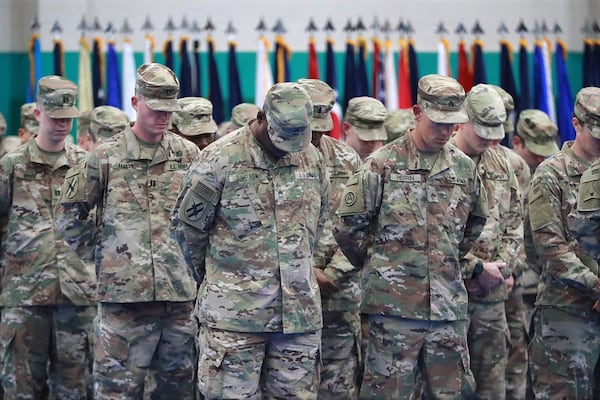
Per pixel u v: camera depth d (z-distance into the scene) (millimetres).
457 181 9273
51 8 17984
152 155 9805
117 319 9688
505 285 10398
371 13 18453
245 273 8367
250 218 8383
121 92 17719
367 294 9312
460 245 9547
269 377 8523
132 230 9664
